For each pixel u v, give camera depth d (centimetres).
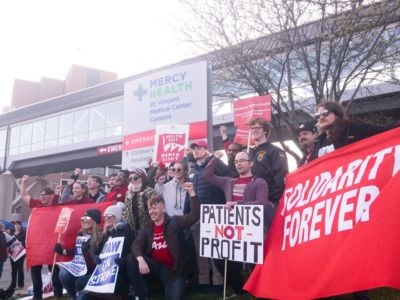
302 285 385
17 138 3897
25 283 1264
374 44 915
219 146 2223
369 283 317
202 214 504
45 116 3619
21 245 1170
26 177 869
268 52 1017
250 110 759
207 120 782
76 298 619
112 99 3086
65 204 820
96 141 3106
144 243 558
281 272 420
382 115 1076
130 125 902
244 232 464
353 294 463
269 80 1042
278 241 443
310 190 422
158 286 628
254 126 564
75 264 675
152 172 728
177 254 539
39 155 3544
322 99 903
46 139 3612
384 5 762
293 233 423
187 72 814
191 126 797
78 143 3209
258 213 456
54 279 745
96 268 598
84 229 670
